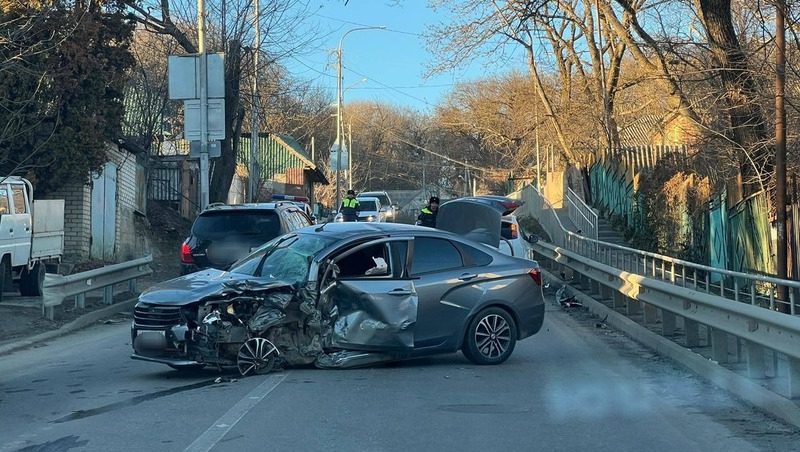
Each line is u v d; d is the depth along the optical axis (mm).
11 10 17297
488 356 10039
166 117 33906
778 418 7285
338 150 45750
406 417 7316
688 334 10602
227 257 14203
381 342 9492
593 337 12656
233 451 6227
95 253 21172
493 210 15570
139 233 25016
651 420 7312
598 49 30375
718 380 8734
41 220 16406
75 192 20016
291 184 50875
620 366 10086
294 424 7031
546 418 7348
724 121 17422
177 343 8695
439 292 9742
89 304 15453
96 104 19438
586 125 37688
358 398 8062
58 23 18109
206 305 8781
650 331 11922
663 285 11016
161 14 23016
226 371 9422
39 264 16312
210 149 19297
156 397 8141
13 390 8641
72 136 18891
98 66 19125
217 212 14625
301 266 9438
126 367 10023
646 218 23500
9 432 6844
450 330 9812
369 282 9500
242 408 7594
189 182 31484
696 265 11758
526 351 11266
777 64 13305
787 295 12656
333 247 9438
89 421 7188
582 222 27625
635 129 42844
